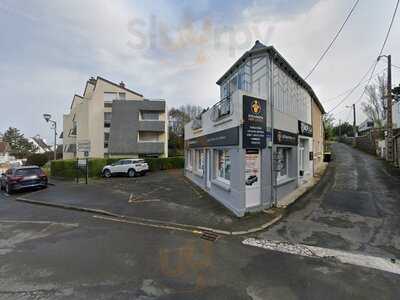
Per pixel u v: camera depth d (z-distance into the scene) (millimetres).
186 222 6477
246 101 7012
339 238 5188
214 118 9086
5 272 3881
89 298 3145
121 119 27766
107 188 12578
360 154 25781
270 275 3693
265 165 7629
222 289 3320
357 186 10641
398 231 5496
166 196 10047
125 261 4227
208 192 10492
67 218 7262
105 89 30359
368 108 37188
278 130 8594
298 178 11102
